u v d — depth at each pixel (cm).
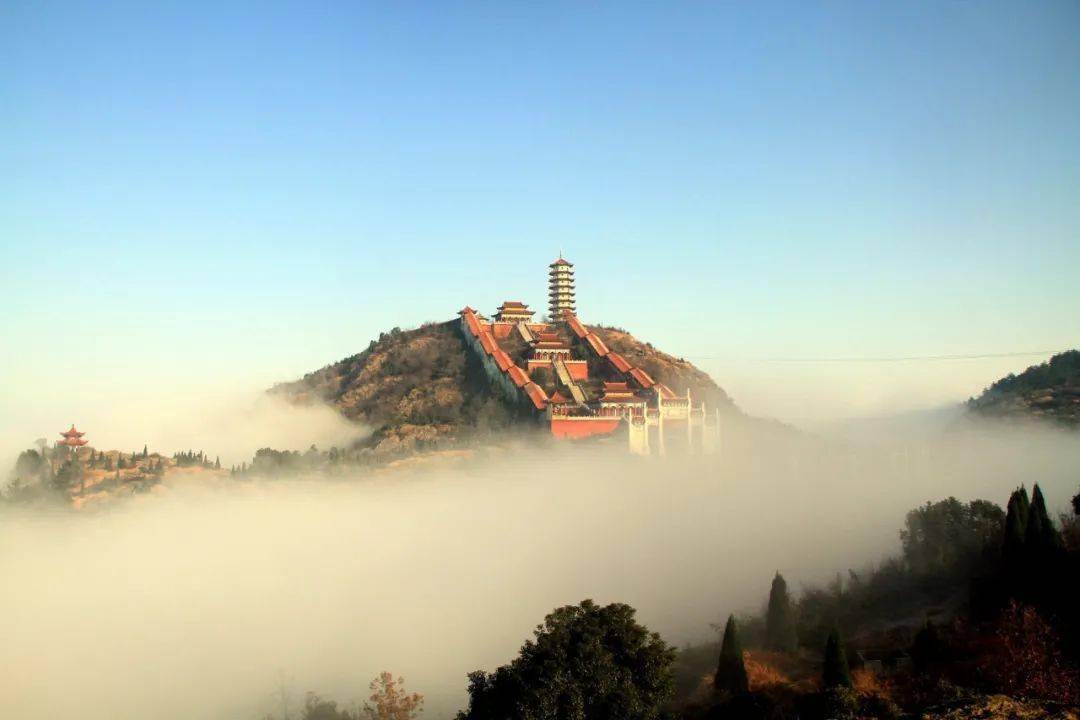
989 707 5638
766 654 10225
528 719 6744
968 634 8812
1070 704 5666
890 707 7444
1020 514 9712
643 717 6925
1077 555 9744
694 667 10738
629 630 7475
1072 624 8294
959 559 12050
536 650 7275
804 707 8056
